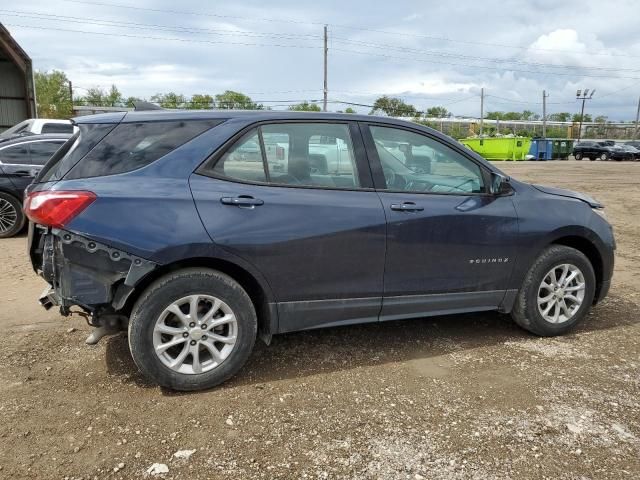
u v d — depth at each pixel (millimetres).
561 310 4402
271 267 3396
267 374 3635
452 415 3129
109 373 3598
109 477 2537
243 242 3285
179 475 2564
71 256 3064
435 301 3957
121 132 3326
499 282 4152
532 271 4234
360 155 3738
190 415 3086
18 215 8406
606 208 13188
